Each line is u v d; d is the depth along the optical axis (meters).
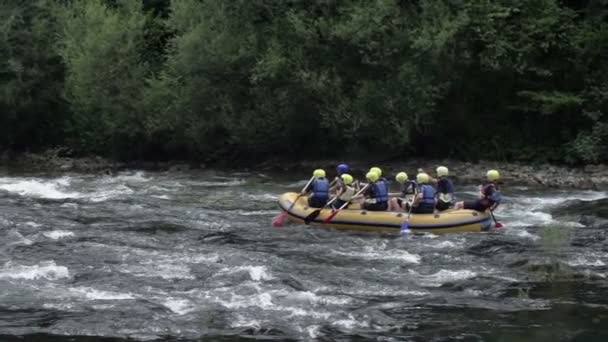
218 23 47.88
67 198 36.84
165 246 26.36
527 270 23.45
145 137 52.12
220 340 17.31
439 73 45.34
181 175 46.88
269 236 28.36
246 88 48.59
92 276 22.08
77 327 17.97
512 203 35.75
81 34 52.31
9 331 17.70
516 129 47.31
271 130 48.16
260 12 47.41
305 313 19.08
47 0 56.16
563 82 47.09
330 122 46.91
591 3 47.47
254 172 47.81
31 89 56.19
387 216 29.06
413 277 22.61
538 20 45.62
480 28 44.50
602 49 46.09
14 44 55.66
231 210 33.94
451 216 28.83
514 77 47.09
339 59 46.59
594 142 44.12
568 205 34.72
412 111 44.81
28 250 25.16
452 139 48.12
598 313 19.28
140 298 20.06
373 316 18.92
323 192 30.59
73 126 54.69
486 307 19.78
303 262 24.33
